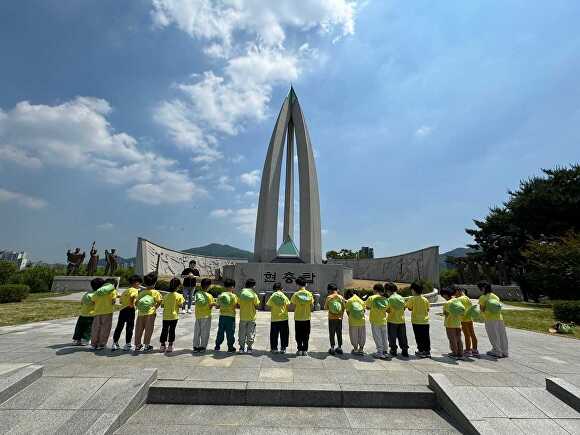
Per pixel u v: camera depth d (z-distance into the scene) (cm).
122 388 459
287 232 2345
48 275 2530
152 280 731
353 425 425
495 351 758
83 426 381
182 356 664
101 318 713
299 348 704
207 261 3375
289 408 470
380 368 617
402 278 3111
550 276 2228
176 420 427
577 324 1370
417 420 444
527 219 3102
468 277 3347
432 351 809
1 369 474
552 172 3175
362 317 719
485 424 401
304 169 2136
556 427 405
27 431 371
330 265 1880
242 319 721
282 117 2253
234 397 479
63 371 537
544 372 627
